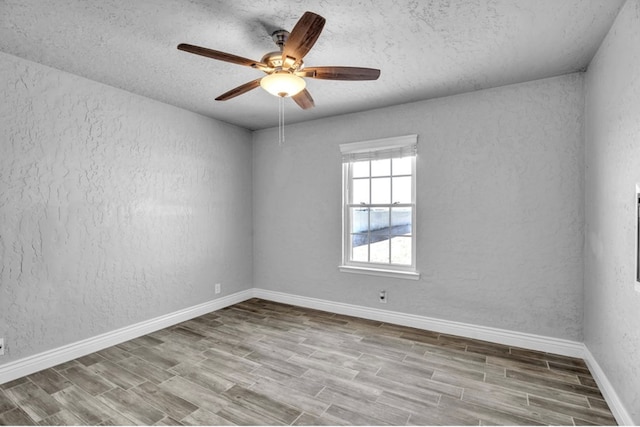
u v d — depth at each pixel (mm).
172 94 3277
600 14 1933
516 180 2979
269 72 2133
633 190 1733
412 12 1938
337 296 4004
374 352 2889
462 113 3211
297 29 1629
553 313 2850
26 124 2518
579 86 2729
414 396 2211
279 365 2658
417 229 3449
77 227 2824
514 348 2949
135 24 2064
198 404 2127
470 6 1879
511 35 2178
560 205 2809
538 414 2012
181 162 3707
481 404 2119
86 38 2225
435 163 3348
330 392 2266
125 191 3178
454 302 3281
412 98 3352
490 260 3102
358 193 3912
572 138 2756
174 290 3637
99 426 1914
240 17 1992
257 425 1923
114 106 3086
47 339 2639
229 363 2695
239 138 4477
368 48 2359
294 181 4312
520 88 2953
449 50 2385
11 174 2443
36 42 2273
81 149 2848
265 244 4582
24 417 1996
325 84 2994
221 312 4027
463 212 3217
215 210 4125
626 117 1816
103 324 3006
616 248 1983
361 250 3910
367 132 3748
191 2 1842
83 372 2549
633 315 1744
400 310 3576
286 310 4105
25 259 2518
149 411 2055
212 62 2588
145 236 3354
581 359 2719
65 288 2748
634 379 1733
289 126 4344
